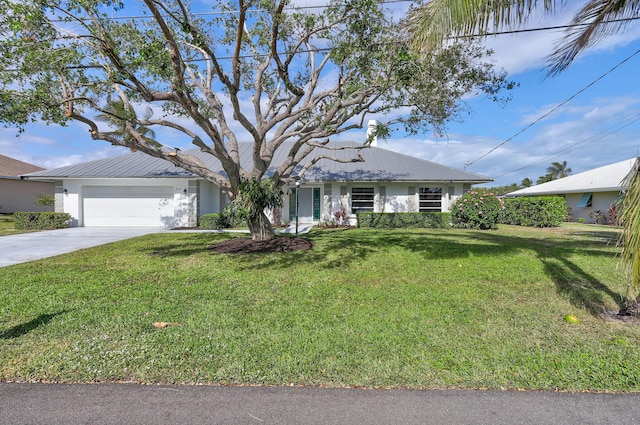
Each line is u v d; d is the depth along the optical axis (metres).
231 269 7.00
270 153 10.38
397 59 6.22
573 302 4.96
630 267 4.00
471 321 4.20
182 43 8.47
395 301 4.97
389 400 2.57
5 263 7.68
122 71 5.88
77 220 16.73
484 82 8.40
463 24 4.28
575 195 24.64
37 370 2.94
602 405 2.53
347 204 17.34
